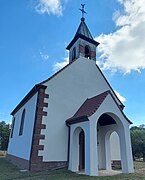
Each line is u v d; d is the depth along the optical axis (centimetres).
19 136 1371
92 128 854
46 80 1104
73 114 1131
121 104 1401
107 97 979
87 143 841
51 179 688
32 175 784
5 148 4228
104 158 1127
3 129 4400
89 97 1266
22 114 1453
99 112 912
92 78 1355
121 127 974
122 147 943
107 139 1162
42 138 962
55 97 1098
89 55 1484
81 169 1034
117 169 1141
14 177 745
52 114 1047
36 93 1116
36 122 975
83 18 1683
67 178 705
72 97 1177
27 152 1005
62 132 1040
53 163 948
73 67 1281
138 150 2350
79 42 1462
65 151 1006
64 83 1177
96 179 682
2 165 1227
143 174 809
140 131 2538
